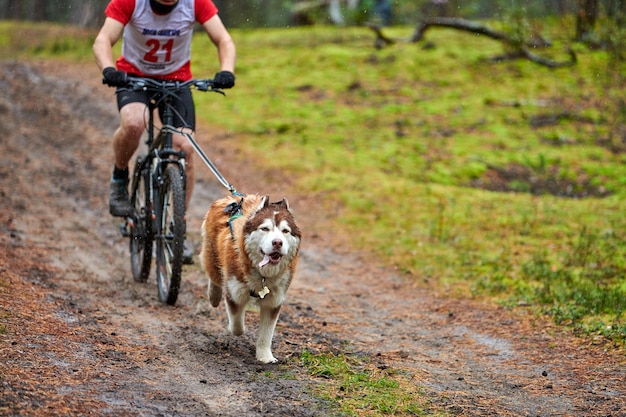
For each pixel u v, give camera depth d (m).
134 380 5.66
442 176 15.81
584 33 23.91
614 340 7.75
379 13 29.98
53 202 12.66
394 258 11.32
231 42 8.26
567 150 17.47
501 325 8.55
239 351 6.81
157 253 8.28
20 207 11.95
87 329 6.79
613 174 16.03
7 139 16.42
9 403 4.79
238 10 32.41
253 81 22.64
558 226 12.52
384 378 6.43
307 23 31.53
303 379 6.17
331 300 9.47
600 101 20.03
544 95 21.08
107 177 14.65
